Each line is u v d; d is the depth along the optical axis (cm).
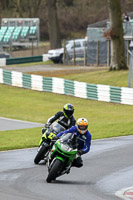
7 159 4700
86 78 13050
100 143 5791
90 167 4334
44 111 9569
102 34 15700
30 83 12400
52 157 3606
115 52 13688
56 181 3647
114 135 6462
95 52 15875
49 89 11981
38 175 3875
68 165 3575
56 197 3012
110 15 13675
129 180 3772
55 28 19912
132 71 11619
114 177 3888
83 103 10581
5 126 7681
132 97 10219
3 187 3322
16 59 16788
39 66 15975
